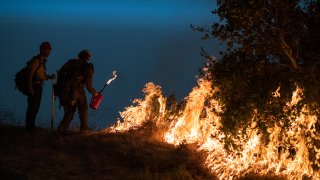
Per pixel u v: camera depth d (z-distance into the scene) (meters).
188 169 8.44
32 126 10.73
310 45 8.02
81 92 10.59
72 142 9.91
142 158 8.83
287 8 7.77
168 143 10.05
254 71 7.93
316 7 7.87
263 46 7.84
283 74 8.08
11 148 9.34
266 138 7.98
